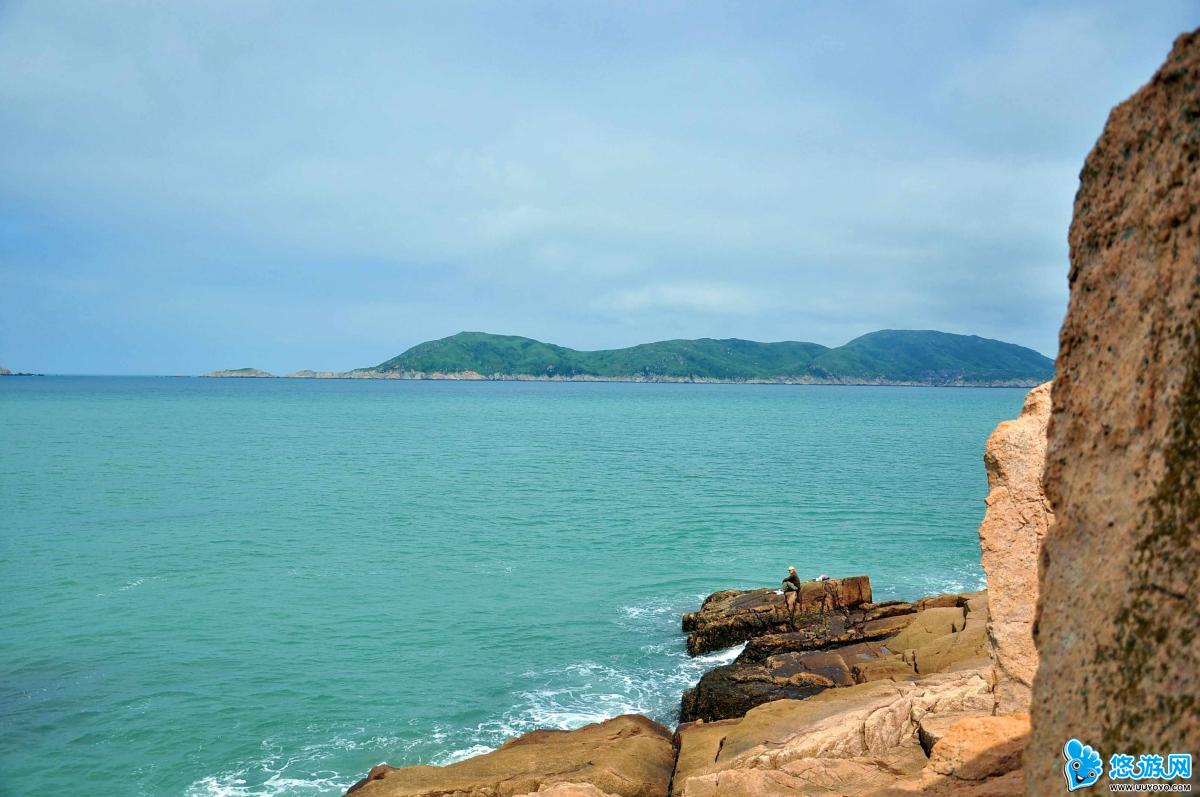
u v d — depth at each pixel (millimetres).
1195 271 4719
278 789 21562
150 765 22594
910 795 10945
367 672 29312
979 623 26422
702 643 32125
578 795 16500
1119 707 4422
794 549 48438
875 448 114062
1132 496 4859
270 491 69000
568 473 84250
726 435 140375
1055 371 6004
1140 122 5348
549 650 32031
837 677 25969
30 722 24812
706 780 14867
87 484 70062
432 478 79375
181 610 35562
